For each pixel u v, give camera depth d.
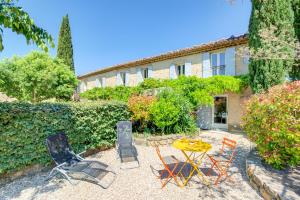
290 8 8.91
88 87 26.52
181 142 5.40
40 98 17.06
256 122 5.14
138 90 15.24
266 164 5.16
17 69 16.59
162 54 14.93
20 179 4.91
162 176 5.18
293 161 4.57
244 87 11.20
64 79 16.89
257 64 9.29
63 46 22.77
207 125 13.54
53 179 4.93
